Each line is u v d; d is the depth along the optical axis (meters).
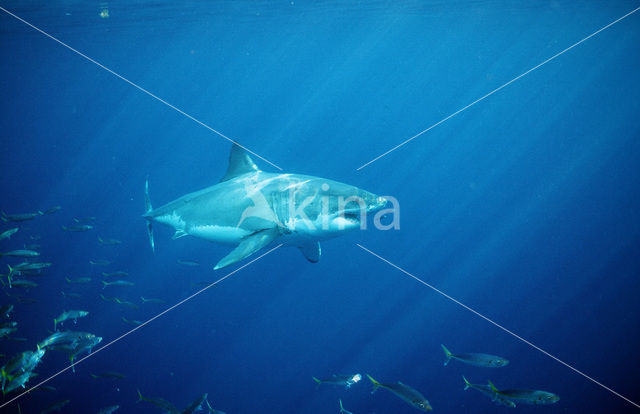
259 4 24.36
